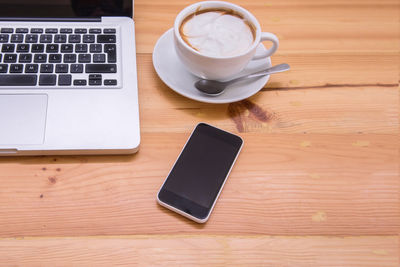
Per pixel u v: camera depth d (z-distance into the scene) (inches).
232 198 21.3
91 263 19.0
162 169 22.0
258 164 22.5
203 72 23.3
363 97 25.8
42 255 19.0
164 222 20.3
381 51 28.2
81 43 24.2
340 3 30.8
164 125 23.5
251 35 23.5
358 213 21.4
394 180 22.7
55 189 20.8
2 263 18.6
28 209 20.1
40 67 23.0
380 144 23.9
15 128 21.0
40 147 20.6
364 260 20.1
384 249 20.5
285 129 24.1
